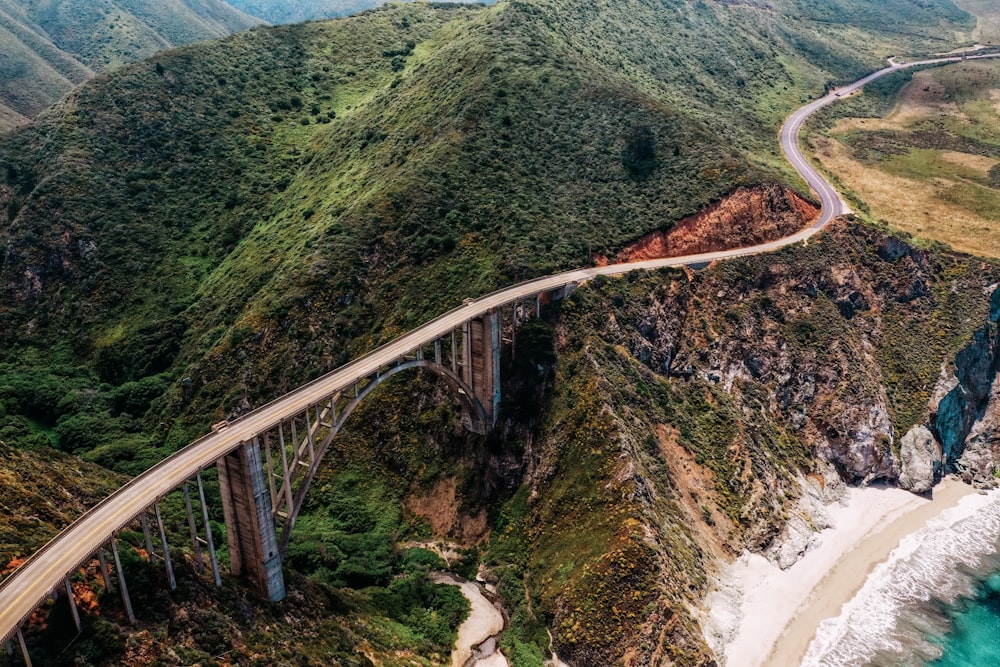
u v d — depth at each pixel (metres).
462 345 82.75
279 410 61.16
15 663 41.28
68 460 78.19
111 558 50.12
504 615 70.00
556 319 87.38
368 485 85.69
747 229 104.06
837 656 67.38
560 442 79.56
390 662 59.38
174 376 102.38
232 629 51.56
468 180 105.62
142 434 94.62
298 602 60.72
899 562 80.25
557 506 76.31
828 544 81.56
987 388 103.00
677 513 74.19
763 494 80.44
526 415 83.62
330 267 99.31
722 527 77.50
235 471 56.94
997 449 99.31
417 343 72.19
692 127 115.75
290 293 98.00
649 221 101.50
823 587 75.44
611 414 77.50
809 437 92.06
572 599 66.94
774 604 72.19
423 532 81.50
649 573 65.12
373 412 89.62
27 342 112.94
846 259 105.31
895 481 92.50
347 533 80.06
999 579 79.00
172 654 46.78
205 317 109.25
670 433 82.69
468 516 81.12
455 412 86.69
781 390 93.38
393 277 98.75
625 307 90.12
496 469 82.19
